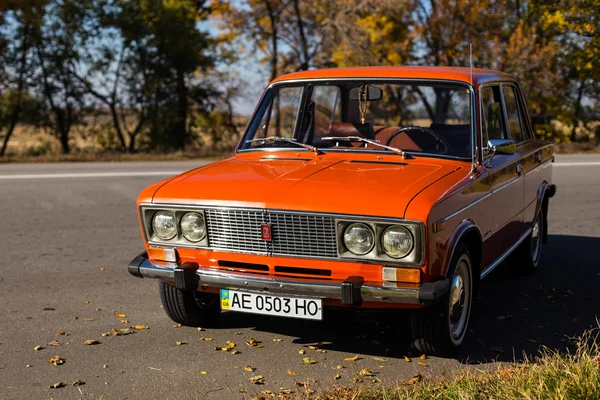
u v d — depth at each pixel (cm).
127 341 499
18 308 579
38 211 1048
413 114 546
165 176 1484
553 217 1001
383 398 370
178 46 3011
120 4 2959
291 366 450
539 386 351
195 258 466
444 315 438
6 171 1636
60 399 401
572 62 2950
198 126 3306
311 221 426
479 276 496
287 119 570
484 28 2966
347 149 521
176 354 473
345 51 2948
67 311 571
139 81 3045
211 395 404
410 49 3055
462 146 505
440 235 418
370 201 416
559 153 2345
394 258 410
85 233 890
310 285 424
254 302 444
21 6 2695
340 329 524
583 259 752
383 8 2934
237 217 445
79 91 2972
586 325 532
